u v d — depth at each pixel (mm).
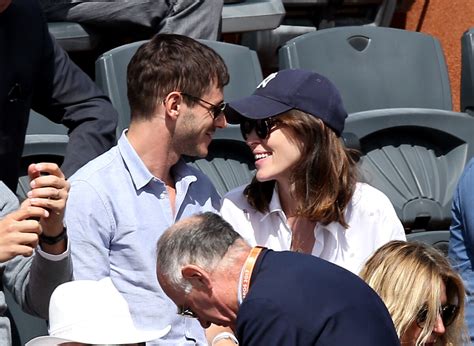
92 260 14547
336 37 21938
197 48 15227
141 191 15086
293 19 27719
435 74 22625
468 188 17719
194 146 15289
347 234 15391
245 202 15797
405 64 22406
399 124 21375
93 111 18062
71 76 18172
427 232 21281
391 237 15453
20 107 17453
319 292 11383
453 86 30391
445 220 21406
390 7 28250
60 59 18109
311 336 11133
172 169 15656
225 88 20656
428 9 31094
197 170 16156
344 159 15242
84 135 17688
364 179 16766
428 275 13375
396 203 21047
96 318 12141
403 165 21438
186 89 15000
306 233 15555
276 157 15047
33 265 13625
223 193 19812
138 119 15211
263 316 11242
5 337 14062
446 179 21594
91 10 22703
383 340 11305
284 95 15008
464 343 14125
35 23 17625
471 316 17547
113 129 18125
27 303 14008
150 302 14852
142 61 15133
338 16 27953
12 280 14203
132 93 15203
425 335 13375
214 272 11914
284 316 11211
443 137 21797
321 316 11211
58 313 12242
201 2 23312
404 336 13383
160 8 22906
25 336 17203
